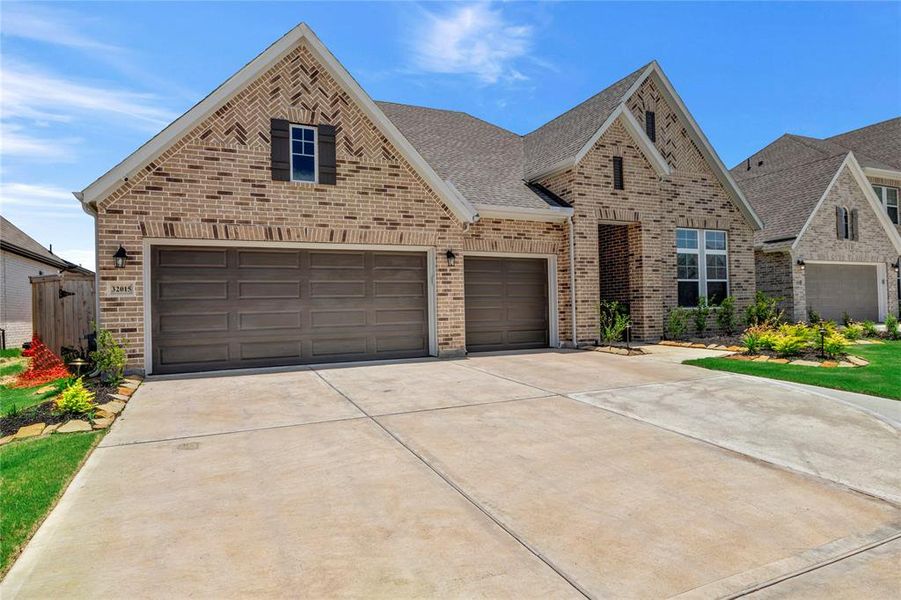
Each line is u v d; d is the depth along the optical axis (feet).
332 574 10.13
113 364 27.68
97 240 30.27
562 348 45.68
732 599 9.54
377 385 28.73
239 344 34.04
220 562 10.55
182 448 17.87
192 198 32.27
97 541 11.39
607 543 11.55
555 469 16.11
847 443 18.86
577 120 52.65
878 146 83.46
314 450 17.70
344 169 36.42
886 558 11.08
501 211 42.57
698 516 12.97
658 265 49.55
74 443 18.11
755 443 18.85
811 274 63.87
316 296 36.19
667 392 26.94
